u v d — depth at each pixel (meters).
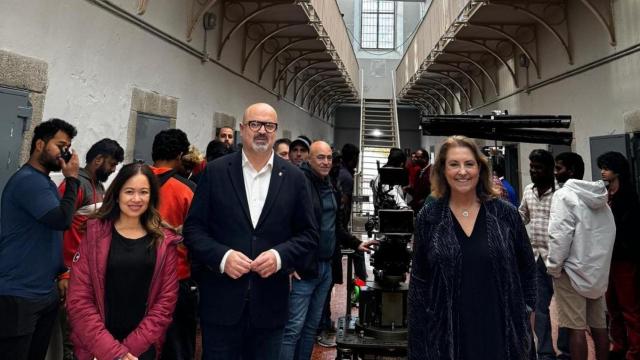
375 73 15.45
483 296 1.46
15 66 2.37
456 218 1.58
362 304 2.48
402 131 15.79
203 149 5.02
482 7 5.37
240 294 1.66
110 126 3.30
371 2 15.97
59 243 1.96
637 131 3.81
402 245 2.39
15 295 1.76
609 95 4.29
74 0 2.87
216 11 5.25
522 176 6.63
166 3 4.07
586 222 2.41
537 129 3.04
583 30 4.73
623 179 2.83
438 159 1.65
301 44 7.70
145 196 1.67
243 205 1.72
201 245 1.61
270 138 1.78
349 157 3.87
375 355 2.34
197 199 1.74
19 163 2.39
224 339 1.67
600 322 2.53
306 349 2.60
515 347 1.42
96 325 1.52
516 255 1.56
